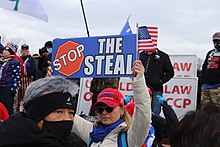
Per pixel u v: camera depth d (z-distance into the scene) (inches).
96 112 139.3
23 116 92.3
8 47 325.7
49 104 91.7
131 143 131.3
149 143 148.3
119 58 172.7
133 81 131.4
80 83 325.4
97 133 135.5
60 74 183.8
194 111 69.0
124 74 171.6
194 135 65.2
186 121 67.5
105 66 175.3
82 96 326.6
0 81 321.1
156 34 188.4
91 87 241.3
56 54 185.2
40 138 87.8
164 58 304.5
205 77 306.8
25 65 371.6
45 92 92.7
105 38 175.6
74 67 181.3
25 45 381.7
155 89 296.8
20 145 88.0
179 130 67.3
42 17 210.1
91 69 177.9
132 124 131.4
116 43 173.5
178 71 379.2
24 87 360.2
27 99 93.8
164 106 189.9
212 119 65.7
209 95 304.7
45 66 347.3
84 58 179.5
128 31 195.6
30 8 207.3
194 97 350.3
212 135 64.0
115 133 134.8
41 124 91.8
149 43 172.4
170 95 355.9
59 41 185.2
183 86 353.7
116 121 135.8
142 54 306.0
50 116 92.2
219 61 300.2
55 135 91.1
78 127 144.9
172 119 185.5
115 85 237.5
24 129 87.7
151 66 300.4
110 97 136.5
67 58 182.5
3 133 87.5
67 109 94.0
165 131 185.8
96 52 177.3
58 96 92.2
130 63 170.6
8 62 323.3
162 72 301.9
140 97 130.0
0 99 320.2
